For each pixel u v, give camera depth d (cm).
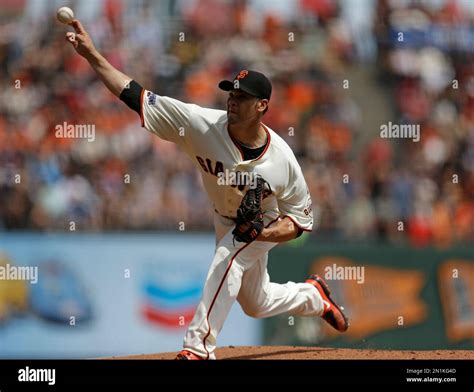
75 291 3641
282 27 4762
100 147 4278
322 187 4178
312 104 4544
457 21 4853
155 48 4644
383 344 3603
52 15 4700
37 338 3634
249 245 1967
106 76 1911
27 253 3684
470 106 4709
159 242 3666
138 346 3584
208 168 1938
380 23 4794
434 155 4453
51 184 4178
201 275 3644
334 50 4725
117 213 4088
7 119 4397
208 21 4719
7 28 4666
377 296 3619
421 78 4716
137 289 3628
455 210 4291
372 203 4184
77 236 3706
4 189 4147
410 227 4150
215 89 4581
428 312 3647
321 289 2300
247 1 4766
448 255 3697
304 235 3866
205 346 1941
